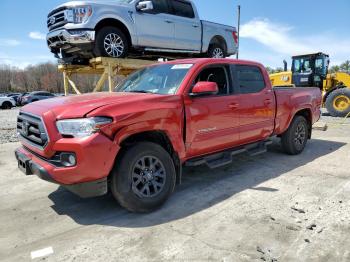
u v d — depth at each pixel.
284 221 3.41
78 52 8.45
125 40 8.33
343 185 4.51
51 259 2.82
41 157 3.55
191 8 9.80
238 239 3.06
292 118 6.05
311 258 2.73
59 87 78.44
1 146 7.80
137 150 3.55
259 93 5.22
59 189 4.62
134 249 2.94
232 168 5.48
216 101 4.43
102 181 3.35
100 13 7.71
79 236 3.22
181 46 9.49
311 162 5.79
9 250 2.99
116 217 3.64
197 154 4.34
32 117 3.68
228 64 4.83
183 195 4.25
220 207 3.83
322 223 3.35
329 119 12.82
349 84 13.85
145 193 3.68
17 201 4.19
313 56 14.19
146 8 8.36
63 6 7.63
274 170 5.31
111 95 3.97
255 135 5.23
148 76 4.73
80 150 3.16
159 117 3.68
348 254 2.79
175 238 3.12
